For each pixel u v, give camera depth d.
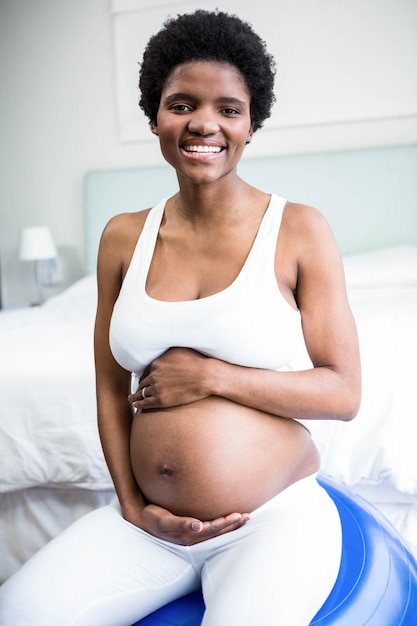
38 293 4.15
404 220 3.36
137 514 1.05
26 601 0.90
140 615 0.99
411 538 1.58
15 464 1.64
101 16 3.78
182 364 0.99
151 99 1.07
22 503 1.72
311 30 3.40
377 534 1.10
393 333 1.77
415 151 3.30
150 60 1.03
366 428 1.54
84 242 4.07
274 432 1.01
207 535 0.98
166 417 1.01
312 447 1.10
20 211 4.16
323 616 0.91
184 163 0.99
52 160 4.04
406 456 1.51
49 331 2.12
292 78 3.47
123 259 1.16
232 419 0.99
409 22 3.26
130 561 0.98
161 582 1.00
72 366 1.70
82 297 3.07
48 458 1.64
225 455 0.98
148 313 1.00
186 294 1.03
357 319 1.96
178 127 0.97
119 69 3.77
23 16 3.92
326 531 0.97
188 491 0.99
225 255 1.04
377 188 3.38
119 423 1.16
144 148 3.84
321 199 3.46
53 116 3.98
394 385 1.55
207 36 0.96
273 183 3.51
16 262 4.23
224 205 1.04
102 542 1.00
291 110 3.51
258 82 1.00
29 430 1.65
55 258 4.01
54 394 1.65
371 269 2.86
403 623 0.94
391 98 3.36
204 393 0.98
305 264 1.02
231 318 0.97
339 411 1.00
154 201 3.77
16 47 3.96
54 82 3.94
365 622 0.91
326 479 1.31
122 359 1.06
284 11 3.42
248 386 0.97
